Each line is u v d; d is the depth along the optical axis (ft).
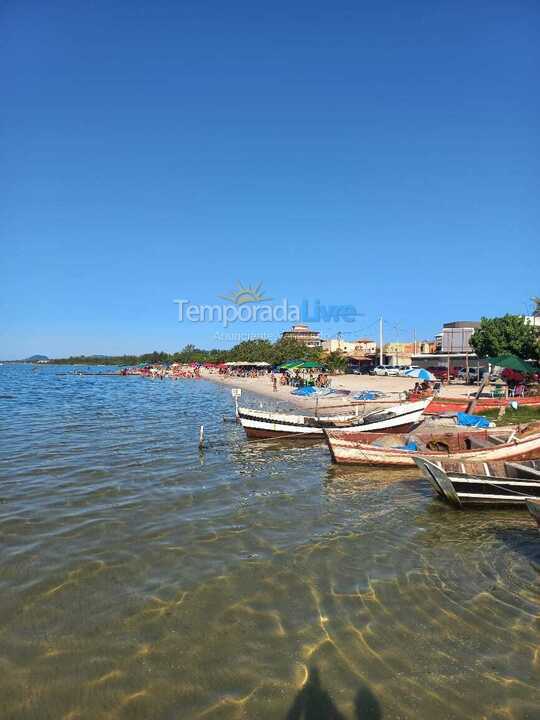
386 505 40.81
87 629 22.12
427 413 88.79
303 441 73.00
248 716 17.15
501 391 111.24
